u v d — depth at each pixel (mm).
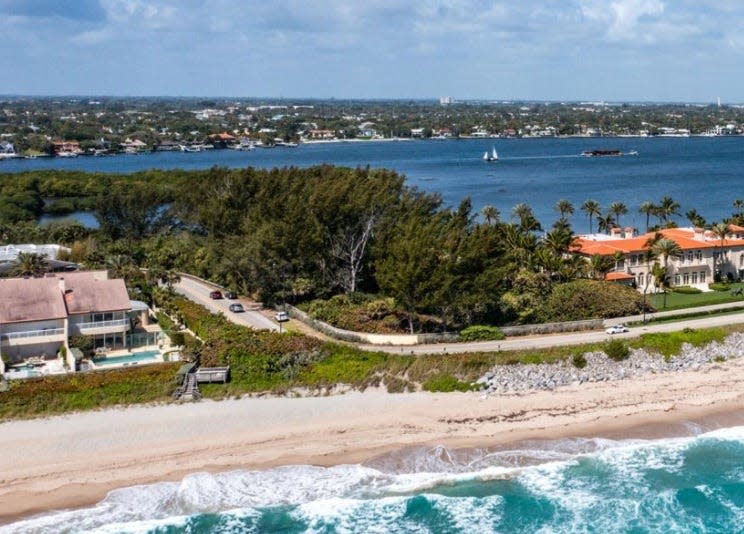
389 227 102000
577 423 67250
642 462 60906
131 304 87562
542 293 95312
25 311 77188
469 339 83250
